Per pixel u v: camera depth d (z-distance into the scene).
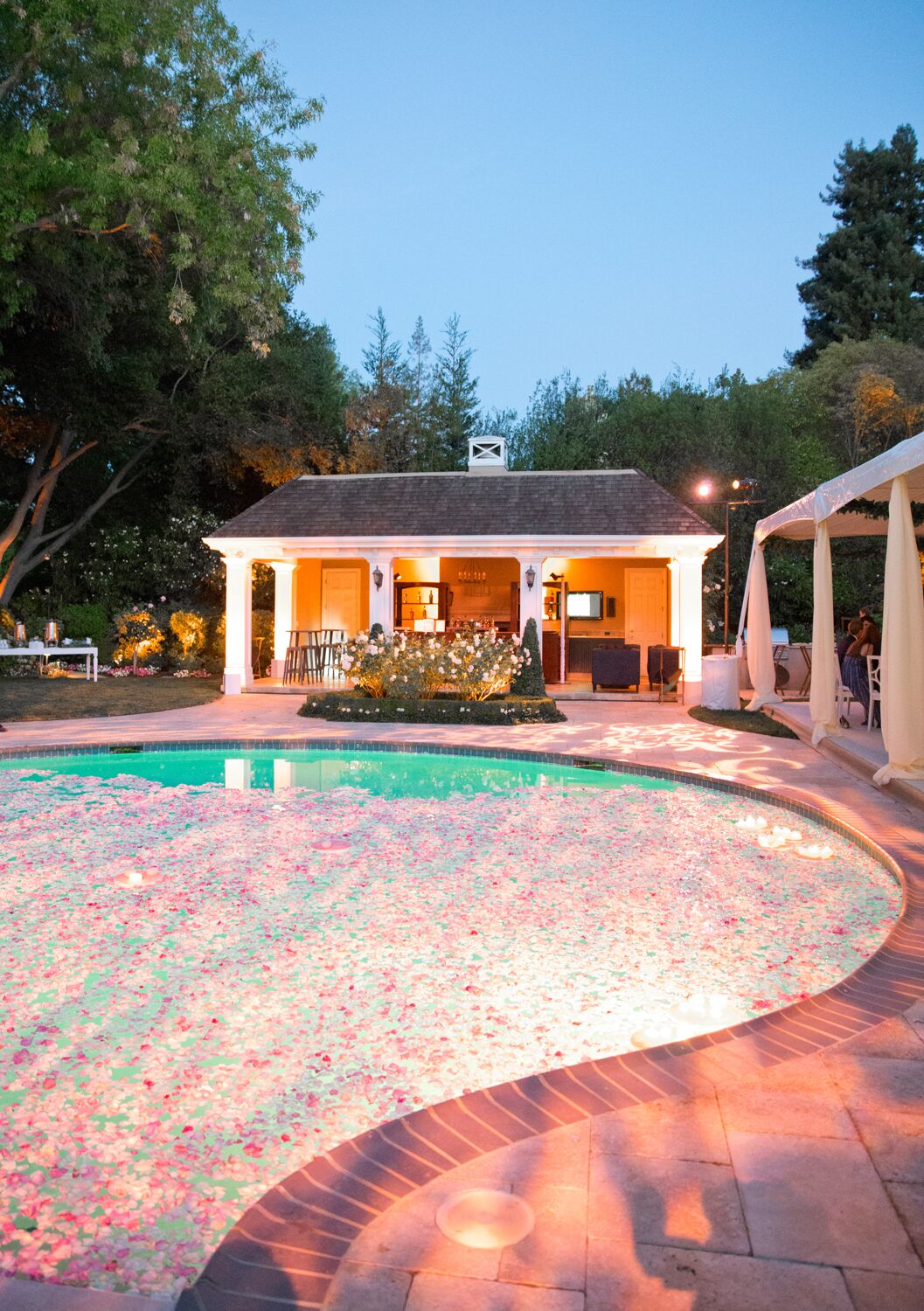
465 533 16.92
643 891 6.00
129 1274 2.41
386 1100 3.35
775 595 24.83
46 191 13.73
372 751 11.59
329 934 5.18
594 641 20.00
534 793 9.26
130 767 10.75
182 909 5.61
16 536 21.75
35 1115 3.25
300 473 23.66
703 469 25.55
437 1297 2.00
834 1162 2.52
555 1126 2.74
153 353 21.17
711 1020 4.01
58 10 12.41
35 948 4.94
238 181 13.64
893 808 7.63
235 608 17.66
